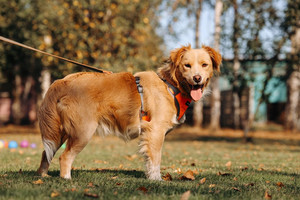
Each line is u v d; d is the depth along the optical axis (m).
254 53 14.70
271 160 8.27
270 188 4.21
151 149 4.45
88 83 4.37
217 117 21.06
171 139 17.62
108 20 15.16
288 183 4.70
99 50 15.00
